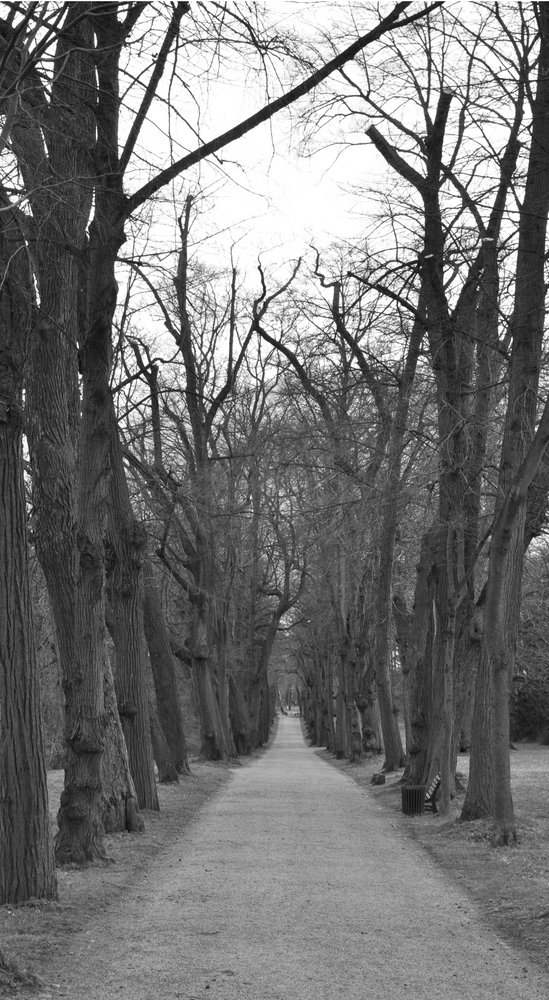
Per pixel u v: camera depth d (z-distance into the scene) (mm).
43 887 10156
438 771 21469
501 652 14672
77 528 13570
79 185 11156
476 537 18891
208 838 16297
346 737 48312
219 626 42875
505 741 14680
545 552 33938
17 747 10125
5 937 8680
